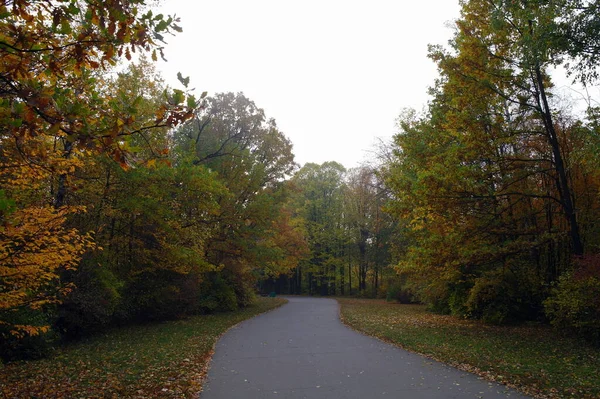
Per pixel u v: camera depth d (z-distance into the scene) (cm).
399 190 1588
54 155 638
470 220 1519
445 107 1708
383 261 4269
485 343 1224
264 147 3116
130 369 913
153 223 1736
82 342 1369
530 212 1592
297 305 3169
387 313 2359
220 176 2472
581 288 1188
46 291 1016
